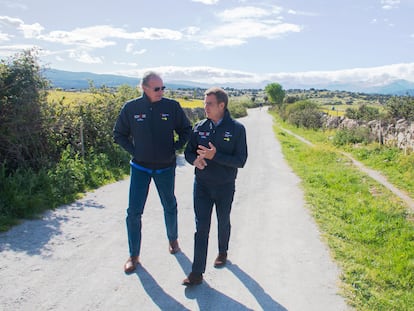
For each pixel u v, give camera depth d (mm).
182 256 4887
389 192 9758
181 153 15164
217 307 3697
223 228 4496
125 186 8742
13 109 7891
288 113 47156
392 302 3949
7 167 7738
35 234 5371
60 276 4176
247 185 9828
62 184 7527
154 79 4250
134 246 4445
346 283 4305
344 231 6273
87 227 5805
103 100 12891
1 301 3604
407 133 15367
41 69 8633
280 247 5355
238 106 68188
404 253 5492
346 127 24984
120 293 3883
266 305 3766
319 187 9773
